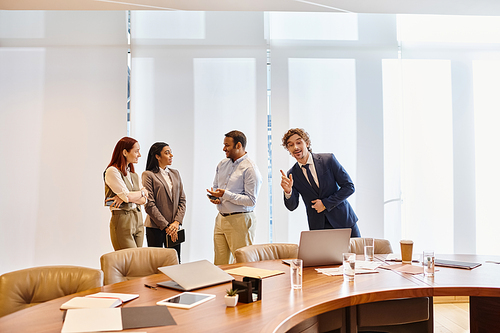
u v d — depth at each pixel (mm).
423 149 4613
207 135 4402
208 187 4359
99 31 4340
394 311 2055
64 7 3623
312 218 4426
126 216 3908
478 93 4684
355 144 4570
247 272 2266
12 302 2027
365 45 4633
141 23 4387
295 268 1876
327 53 4598
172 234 4125
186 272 1957
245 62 4500
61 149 4238
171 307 1600
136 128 4324
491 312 2297
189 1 3566
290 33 4570
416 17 4691
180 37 4430
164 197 4172
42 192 4195
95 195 4238
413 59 4668
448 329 3510
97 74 4316
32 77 4254
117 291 1868
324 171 4449
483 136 4652
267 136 4480
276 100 4516
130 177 4109
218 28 4477
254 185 4117
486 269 2285
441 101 4652
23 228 4156
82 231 4207
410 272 2205
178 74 4410
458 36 4715
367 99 4605
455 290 1889
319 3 3684
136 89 4352
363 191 4547
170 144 4344
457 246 4578
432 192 4594
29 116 4230
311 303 1646
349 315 1993
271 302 1668
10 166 4176
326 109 4562
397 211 4562
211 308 1584
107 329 1324
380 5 3783
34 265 4148
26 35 4270
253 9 3803
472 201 4609
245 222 4121
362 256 2760
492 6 3807
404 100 4637
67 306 1594
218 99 4445
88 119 4281
